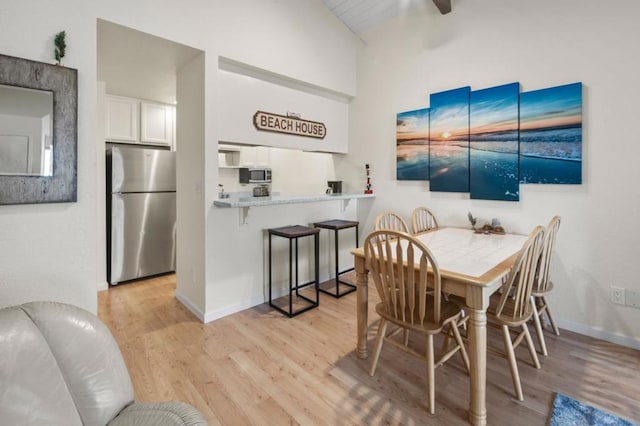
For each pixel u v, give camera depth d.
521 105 2.67
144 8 2.26
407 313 1.83
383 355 2.20
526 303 1.84
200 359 2.14
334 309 2.96
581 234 2.45
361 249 2.19
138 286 3.63
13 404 0.90
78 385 1.02
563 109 2.46
